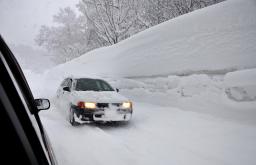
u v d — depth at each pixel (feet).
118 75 38.96
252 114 17.16
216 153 12.70
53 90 46.65
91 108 18.26
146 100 29.12
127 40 51.16
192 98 22.70
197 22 32.76
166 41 35.35
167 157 12.37
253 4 27.04
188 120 19.30
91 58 60.34
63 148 13.50
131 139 15.71
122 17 77.10
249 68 19.44
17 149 3.84
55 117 22.74
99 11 78.28
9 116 3.75
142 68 34.37
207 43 26.91
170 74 28.19
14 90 4.18
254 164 11.19
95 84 23.09
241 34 23.90
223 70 21.59
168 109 23.72
